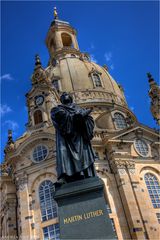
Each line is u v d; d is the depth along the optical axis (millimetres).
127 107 78625
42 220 46781
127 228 45812
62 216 13641
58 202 14086
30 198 49188
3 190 58188
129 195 48094
